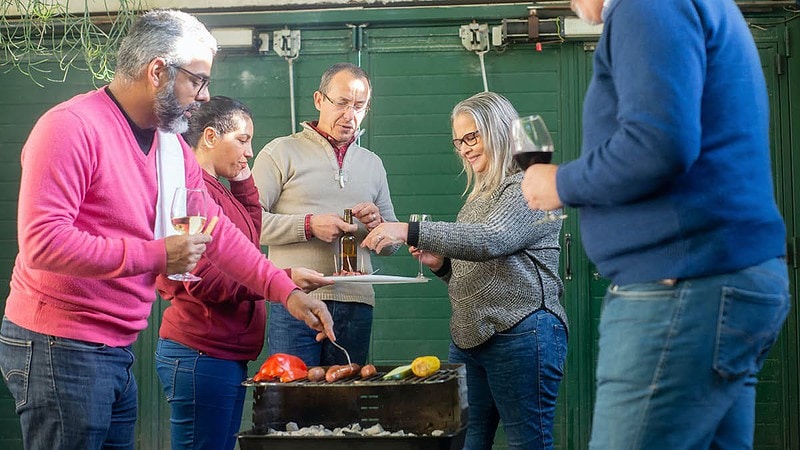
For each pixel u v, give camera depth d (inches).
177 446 109.7
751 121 65.7
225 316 109.9
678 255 63.8
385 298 194.1
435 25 195.5
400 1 194.5
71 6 197.6
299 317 103.2
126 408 96.6
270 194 141.7
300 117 197.2
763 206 64.9
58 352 88.4
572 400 190.5
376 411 97.3
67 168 86.0
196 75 94.9
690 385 63.2
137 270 86.6
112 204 91.4
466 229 109.7
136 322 95.0
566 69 193.2
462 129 117.5
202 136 122.7
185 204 93.3
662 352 63.6
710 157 64.1
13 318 89.9
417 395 96.3
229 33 194.2
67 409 88.6
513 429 111.6
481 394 117.5
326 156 144.1
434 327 193.0
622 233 66.0
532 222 110.8
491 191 114.6
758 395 188.5
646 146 61.1
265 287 105.1
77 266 84.9
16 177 200.2
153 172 97.3
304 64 197.6
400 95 195.6
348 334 138.2
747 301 63.1
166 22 94.1
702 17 64.8
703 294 63.2
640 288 65.1
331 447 91.0
